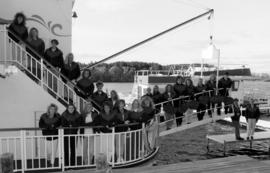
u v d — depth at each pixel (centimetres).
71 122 690
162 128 1257
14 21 798
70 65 842
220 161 446
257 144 1452
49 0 893
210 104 1295
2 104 731
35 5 882
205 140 1548
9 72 679
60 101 809
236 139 1309
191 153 1288
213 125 2036
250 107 1298
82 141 712
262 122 2056
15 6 863
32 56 758
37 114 755
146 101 866
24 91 744
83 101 829
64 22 912
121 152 746
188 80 1161
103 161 360
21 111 745
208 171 401
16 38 776
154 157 830
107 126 698
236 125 1303
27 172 650
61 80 787
